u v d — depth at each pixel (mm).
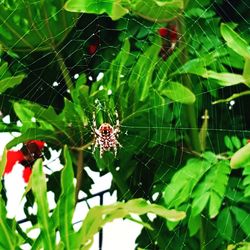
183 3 3141
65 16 3168
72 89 3412
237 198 3154
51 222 2506
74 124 3201
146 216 3316
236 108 3471
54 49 3336
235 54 3176
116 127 3281
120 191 3508
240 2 3383
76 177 3342
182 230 3279
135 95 3201
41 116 3121
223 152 3326
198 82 3340
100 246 3277
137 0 3094
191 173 3008
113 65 3201
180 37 3277
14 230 2518
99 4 2777
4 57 3434
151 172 3480
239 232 3143
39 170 2545
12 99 3518
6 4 3123
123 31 3438
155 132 3348
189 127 3293
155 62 3154
